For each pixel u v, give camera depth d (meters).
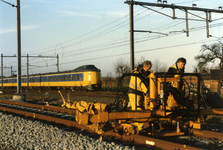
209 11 15.36
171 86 5.88
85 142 5.66
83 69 34.12
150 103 5.61
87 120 5.37
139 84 5.91
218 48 26.06
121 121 5.70
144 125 7.81
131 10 13.60
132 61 13.60
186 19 15.11
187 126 6.38
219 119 8.53
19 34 22.19
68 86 37.28
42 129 7.35
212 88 17.61
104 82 46.28
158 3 14.02
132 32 13.65
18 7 22.03
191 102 6.01
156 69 41.31
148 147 5.41
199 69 25.72
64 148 5.40
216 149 5.19
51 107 13.48
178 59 5.97
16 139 6.59
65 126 8.20
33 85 48.84
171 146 5.12
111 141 5.98
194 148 4.79
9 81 59.97
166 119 5.93
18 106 16.30
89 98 20.34
